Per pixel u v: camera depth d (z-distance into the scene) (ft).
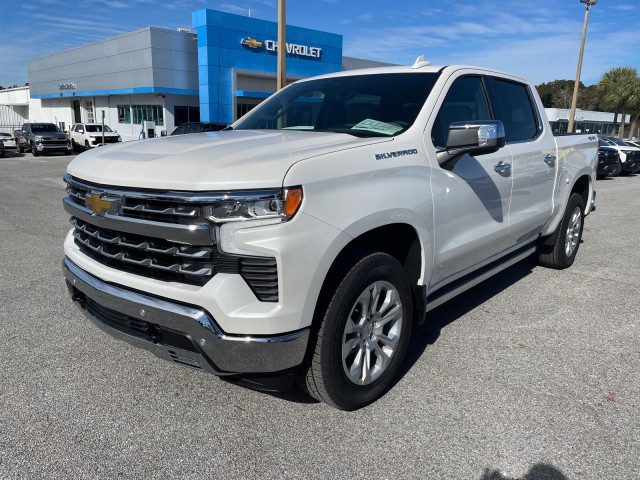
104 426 9.30
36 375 11.09
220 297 7.89
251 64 107.24
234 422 9.48
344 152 8.93
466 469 8.25
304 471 8.18
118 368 11.46
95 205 9.09
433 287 11.37
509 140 14.06
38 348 12.38
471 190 11.79
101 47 122.42
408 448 8.75
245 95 106.42
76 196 9.96
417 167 10.25
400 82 12.10
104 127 105.81
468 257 12.28
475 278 12.98
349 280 8.87
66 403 10.04
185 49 110.32
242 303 7.93
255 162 8.11
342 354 9.10
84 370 11.35
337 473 8.14
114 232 9.11
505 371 11.44
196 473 8.12
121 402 10.11
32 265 19.35
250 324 7.91
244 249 7.80
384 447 8.78
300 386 9.41
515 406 10.03
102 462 8.34
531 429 9.29
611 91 156.35
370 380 9.82
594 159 19.48
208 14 99.04
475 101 12.93
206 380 11.00
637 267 19.92
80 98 144.66
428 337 13.19
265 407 9.98
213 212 7.80
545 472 8.19
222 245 7.89
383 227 9.80
